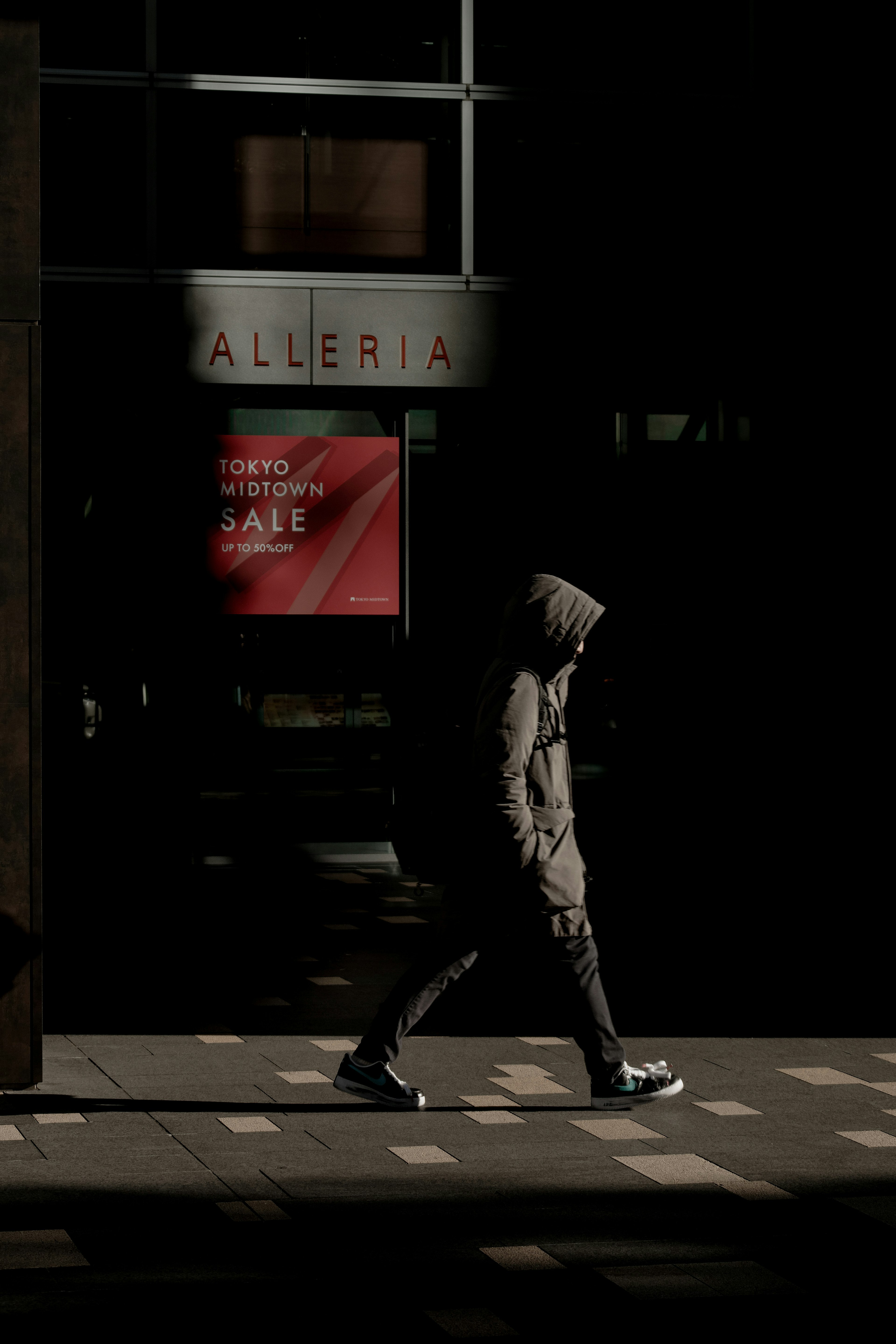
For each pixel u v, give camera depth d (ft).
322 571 49.90
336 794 50.72
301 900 45.16
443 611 50.52
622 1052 22.25
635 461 50.72
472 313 49.65
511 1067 24.95
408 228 50.16
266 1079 24.06
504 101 50.03
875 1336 14.16
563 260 50.42
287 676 50.08
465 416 50.47
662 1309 14.75
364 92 49.60
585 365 50.37
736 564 50.72
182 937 38.83
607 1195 18.19
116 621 48.85
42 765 28.66
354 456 49.96
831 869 48.75
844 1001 30.78
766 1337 14.11
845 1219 17.38
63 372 48.11
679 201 50.62
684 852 50.31
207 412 49.06
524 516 50.52
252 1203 17.70
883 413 48.26
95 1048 26.35
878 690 48.67
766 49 50.44
